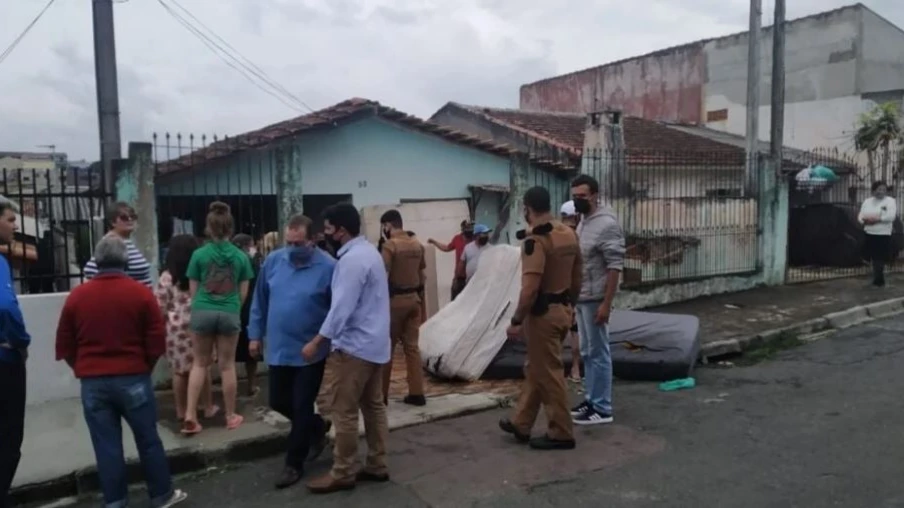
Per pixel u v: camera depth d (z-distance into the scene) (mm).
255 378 7375
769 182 13945
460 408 6816
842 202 17250
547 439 5754
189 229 8766
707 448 5684
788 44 22969
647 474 5172
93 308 4523
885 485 4840
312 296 5109
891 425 6094
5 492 4551
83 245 7574
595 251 6191
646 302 12016
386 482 5172
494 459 5559
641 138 19219
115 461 4633
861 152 19766
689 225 12852
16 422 4543
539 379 5691
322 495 5000
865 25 21500
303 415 5129
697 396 7270
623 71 28016
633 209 12078
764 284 14008
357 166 10656
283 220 8703
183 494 5133
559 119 20016
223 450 5711
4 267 4551
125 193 7449
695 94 25750
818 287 13875
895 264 16609
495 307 8109
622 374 8008
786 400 7012
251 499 5020
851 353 9039
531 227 5613
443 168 11469
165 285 6293
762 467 5238
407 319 6863
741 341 9500
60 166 7859
